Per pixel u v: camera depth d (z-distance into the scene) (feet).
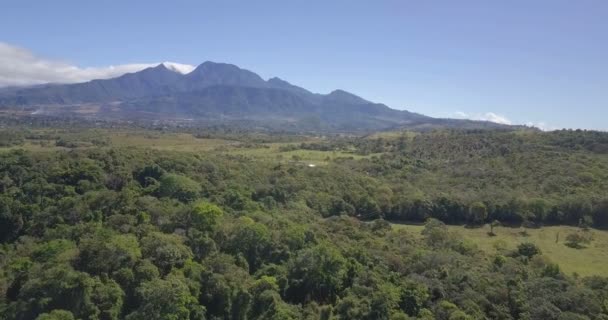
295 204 306.76
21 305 168.66
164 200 262.06
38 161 343.05
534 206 341.00
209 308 184.03
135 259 187.93
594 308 183.83
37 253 205.67
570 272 249.34
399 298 182.39
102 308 168.66
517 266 228.84
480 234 323.16
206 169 341.62
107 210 252.42
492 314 181.47
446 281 197.88
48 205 275.80
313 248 208.13
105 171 320.29
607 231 327.67
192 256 200.54
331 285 197.77
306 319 181.68
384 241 257.96
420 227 331.36
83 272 175.83
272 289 187.52
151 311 166.30
